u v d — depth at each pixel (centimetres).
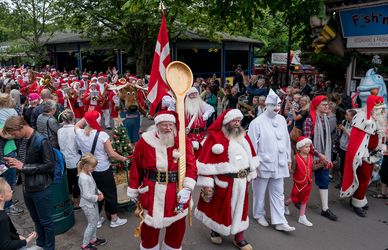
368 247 484
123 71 2525
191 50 2477
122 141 598
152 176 395
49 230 430
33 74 1669
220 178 461
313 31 903
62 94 1134
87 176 462
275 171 514
